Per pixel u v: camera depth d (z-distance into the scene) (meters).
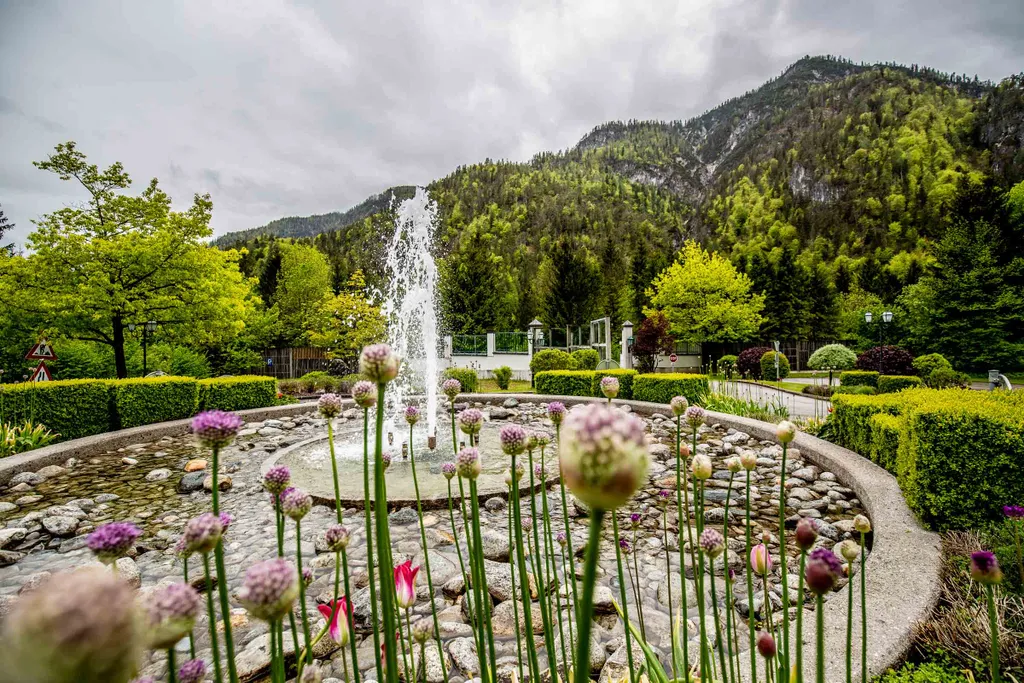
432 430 7.44
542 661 2.13
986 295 19.62
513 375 19.02
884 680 1.76
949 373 12.30
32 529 3.65
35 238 10.29
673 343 21.75
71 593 0.23
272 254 32.41
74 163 10.67
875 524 3.16
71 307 10.55
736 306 26.70
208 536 0.72
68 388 6.29
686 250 30.48
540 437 1.55
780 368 18.75
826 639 1.96
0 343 11.17
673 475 4.90
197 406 8.29
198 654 2.27
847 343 29.84
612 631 2.38
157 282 11.61
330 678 2.10
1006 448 2.77
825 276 33.22
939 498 2.93
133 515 4.04
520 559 1.17
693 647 2.11
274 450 6.33
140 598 0.55
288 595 0.63
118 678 0.24
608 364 15.67
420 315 13.21
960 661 1.85
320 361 23.36
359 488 4.43
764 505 4.05
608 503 0.44
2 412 5.76
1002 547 2.43
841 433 5.35
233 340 20.31
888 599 2.20
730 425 6.92
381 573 0.86
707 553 1.08
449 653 2.21
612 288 29.91
